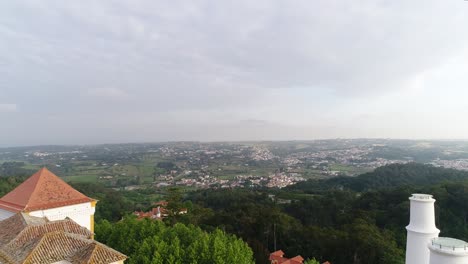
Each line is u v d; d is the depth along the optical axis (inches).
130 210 3998.5
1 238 948.0
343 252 2213.3
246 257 1354.6
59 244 869.2
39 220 1094.4
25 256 807.1
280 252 2155.5
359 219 2551.7
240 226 2623.0
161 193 5703.7
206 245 1234.6
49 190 1283.2
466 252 373.4
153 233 1450.5
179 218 2458.2
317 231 2456.9
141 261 1170.0
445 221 2491.4
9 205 1240.8
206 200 4224.9
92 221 1362.0
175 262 1137.4
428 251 450.9
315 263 1672.0
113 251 880.3
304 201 3353.8
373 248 2059.5
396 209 2696.9
